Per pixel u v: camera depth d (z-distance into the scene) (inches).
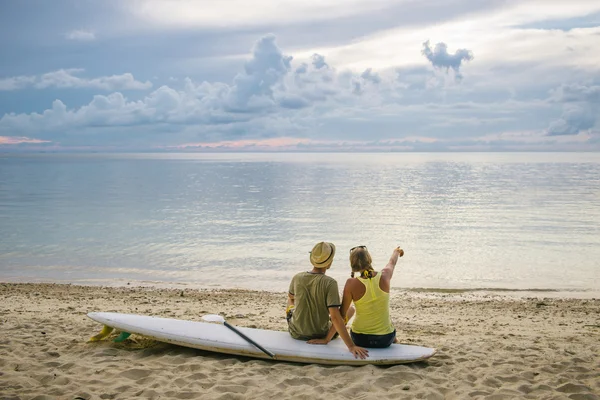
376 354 212.1
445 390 182.7
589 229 1079.6
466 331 329.4
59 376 189.2
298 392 177.5
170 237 962.7
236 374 194.9
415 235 1013.8
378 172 4660.4
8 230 1037.8
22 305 402.3
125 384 181.8
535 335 314.8
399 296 522.3
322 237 980.6
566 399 173.6
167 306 418.3
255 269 680.4
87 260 731.4
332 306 211.2
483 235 1005.2
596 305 472.4
